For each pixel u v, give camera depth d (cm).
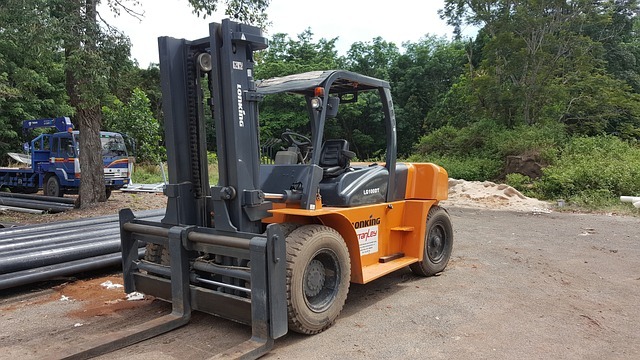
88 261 614
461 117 2958
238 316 402
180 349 392
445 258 649
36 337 427
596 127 2430
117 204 1320
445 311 492
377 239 536
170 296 452
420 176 619
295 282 396
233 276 404
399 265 537
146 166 2453
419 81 3591
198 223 458
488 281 604
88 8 1064
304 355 382
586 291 562
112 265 651
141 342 405
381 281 606
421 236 580
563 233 952
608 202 1387
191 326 441
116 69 1098
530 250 789
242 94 415
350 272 472
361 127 3022
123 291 564
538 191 1667
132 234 485
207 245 418
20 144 2469
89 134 1277
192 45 445
